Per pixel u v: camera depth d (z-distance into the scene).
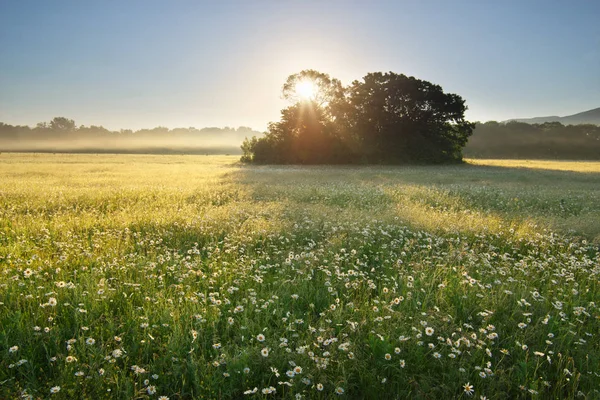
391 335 4.00
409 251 7.11
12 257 6.21
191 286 5.29
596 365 3.63
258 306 4.72
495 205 14.10
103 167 35.00
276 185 18.97
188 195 14.56
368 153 50.66
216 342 3.94
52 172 27.36
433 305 4.89
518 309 4.62
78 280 5.44
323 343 3.67
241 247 7.30
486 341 4.07
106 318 4.19
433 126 54.78
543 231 9.18
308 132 50.09
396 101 52.72
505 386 3.44
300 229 8.72
